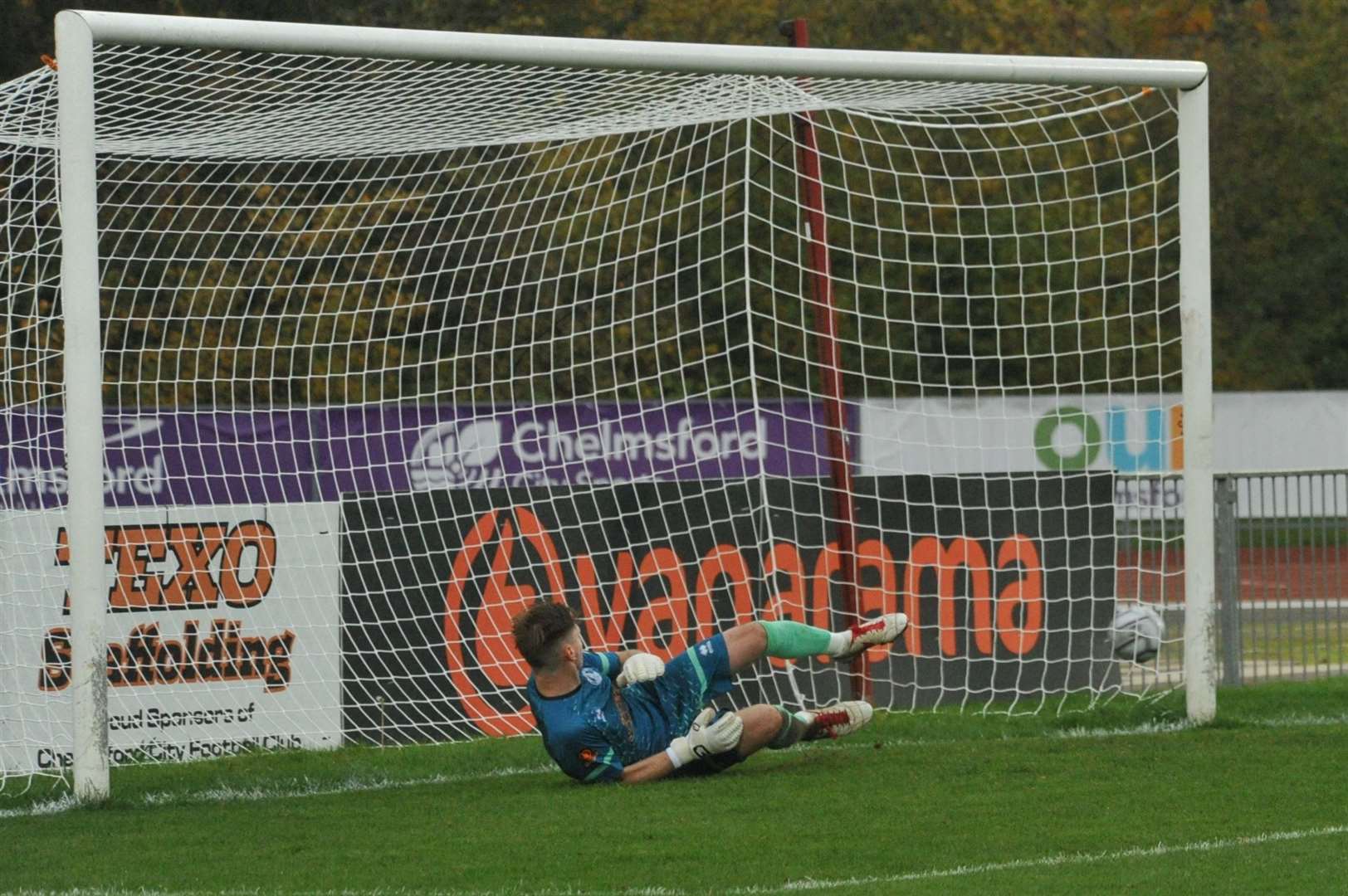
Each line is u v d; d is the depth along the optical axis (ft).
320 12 226.58
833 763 85.20
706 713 82.69
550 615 79.82
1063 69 98.63
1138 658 119.65
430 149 111.34
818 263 114.93
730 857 63.98
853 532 113.39
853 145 221.46
